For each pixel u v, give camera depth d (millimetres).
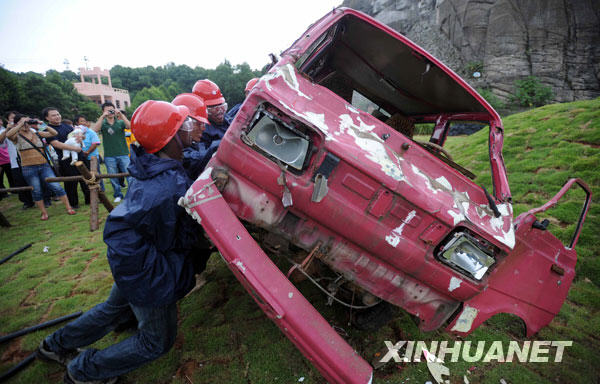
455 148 8328
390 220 1625
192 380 1933
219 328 2367
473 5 25141
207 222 1561
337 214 1621
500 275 1855
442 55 27766
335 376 1395
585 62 21938
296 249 2008
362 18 1939
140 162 1662
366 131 1680
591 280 3057
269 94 1566
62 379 1971
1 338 2273
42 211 5066
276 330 2352
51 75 51281
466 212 1674
